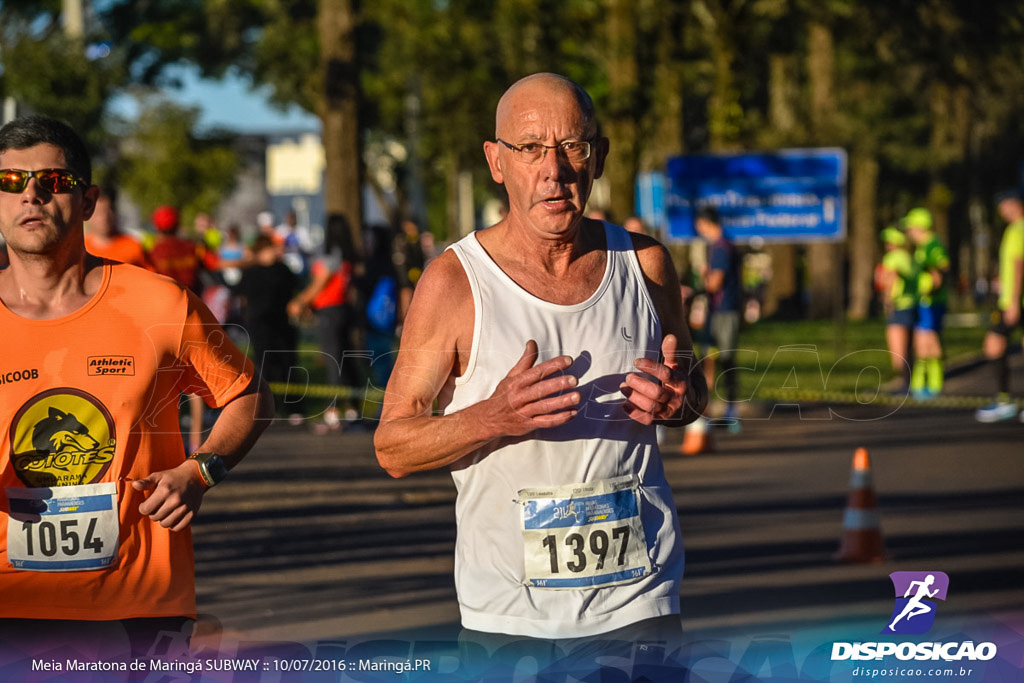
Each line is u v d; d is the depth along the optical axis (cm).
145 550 752
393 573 1525
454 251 738
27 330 741
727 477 2273
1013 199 2961
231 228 5797
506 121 725
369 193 12381
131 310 755
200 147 10694
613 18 4288
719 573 1541
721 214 3841
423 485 2139
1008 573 1510
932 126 9288
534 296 725
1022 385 4091
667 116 4569
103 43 4459
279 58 7056
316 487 2108
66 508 742
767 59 7162
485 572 736
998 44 5219
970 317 8600
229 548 1666
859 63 6644
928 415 3164
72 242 748
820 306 7806
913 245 3488
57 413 742
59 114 4209
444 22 5281
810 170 3788
